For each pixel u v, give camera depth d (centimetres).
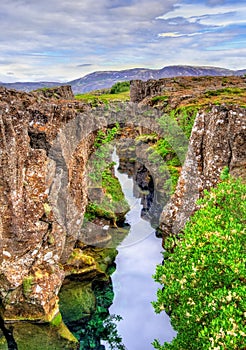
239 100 2722
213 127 1627
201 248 1061
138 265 2064
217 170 1602
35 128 1529
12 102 1538
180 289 1077
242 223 1170
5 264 1407
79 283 1783
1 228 1382
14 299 1426
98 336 1656
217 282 1031
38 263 1472
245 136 1565
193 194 1684
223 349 829
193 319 1009
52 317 1467
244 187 1276
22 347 1403
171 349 1086
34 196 1449
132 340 1638
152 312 1817
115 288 1925
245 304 889
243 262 980
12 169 1370
